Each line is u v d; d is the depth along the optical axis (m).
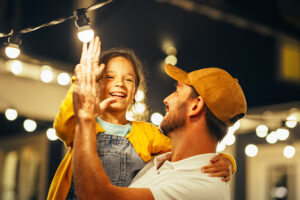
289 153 5.39
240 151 7.06
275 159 6.73
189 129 1.92
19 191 6.45
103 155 2.06
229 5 6.98
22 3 5.82
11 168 6.61
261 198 6.81
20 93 5.68
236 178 7.07
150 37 6.88
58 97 6.09
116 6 2.82
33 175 6.34
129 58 2.35
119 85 2.20
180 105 1.94
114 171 2.05
